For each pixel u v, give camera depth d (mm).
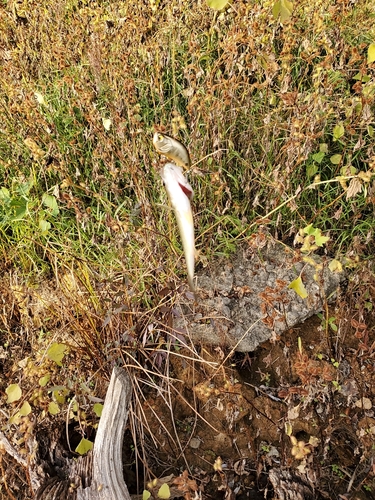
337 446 740
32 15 1151
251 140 942
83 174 1014
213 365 777
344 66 875
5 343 863
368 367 747
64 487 659
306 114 799
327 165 945
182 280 812
